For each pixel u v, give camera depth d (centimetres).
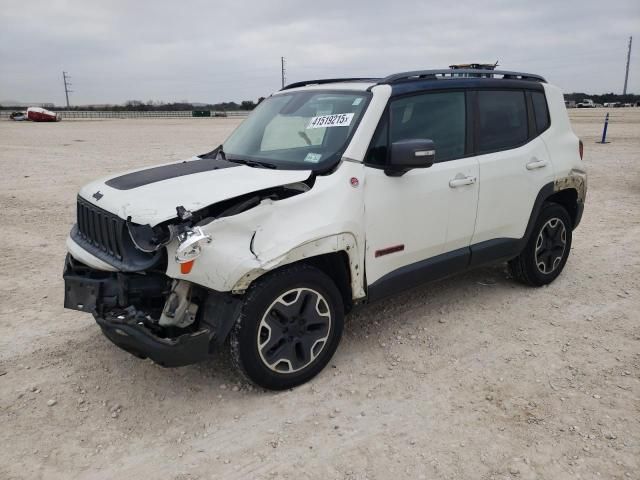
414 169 412
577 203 564
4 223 838
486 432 324
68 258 396
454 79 452
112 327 329
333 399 360
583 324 467
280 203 345
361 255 384
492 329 459
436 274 444
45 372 395
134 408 354
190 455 309
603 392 363
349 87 431
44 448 315
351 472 293
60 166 1537
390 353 419
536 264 532
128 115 8956
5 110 11194
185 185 358
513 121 498
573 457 301
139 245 325
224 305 337
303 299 362
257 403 356
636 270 598
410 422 336
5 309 507
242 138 470
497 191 470
